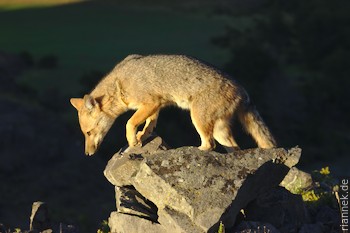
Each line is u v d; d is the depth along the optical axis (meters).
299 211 15.39
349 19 140.75
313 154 91.19
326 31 136.75
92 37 144.75
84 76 108.06
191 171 14.27
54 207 67.31
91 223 62.00
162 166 14.44
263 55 118.50
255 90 106.50
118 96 16.88
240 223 14.37
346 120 106.56
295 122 101.81
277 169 14.59
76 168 78.69
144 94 16.41
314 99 108.38
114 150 79.56
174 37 144.88
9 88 103.75
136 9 167.12
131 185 15.81
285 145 95.19
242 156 14.49
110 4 170.88
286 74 118.25
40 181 75.19
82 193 74.19
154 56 16.52
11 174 75.75
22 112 87.88
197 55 131.00
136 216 14.84
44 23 156.00
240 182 14.00
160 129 81.31
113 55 131.50
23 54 123.88
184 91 16.03
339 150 94.06
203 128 15.87
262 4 171.00
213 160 14.41
